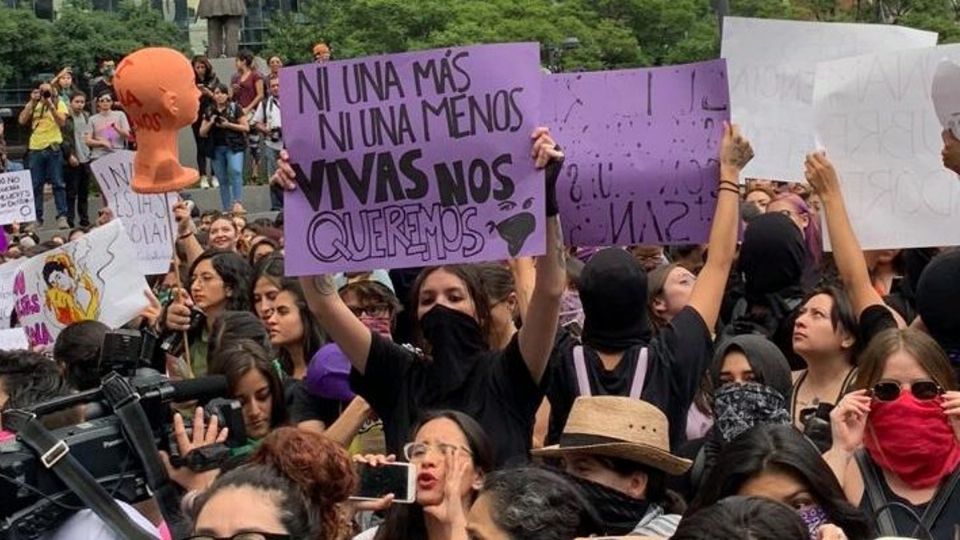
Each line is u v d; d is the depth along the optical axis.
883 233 6.73
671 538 3.59
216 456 3.96
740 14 36.19
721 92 6.20
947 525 4.57
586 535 3.99
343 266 5.46
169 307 7.36
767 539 3.40
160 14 37.69
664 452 4.62
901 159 6.69
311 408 6.50
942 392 4.65
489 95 5.30
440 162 5.33
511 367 5.27
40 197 20.44
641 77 6.27
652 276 6.80
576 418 4.68
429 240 5.40
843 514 4.12
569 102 6.35
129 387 3.75
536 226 5.23
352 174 5.47
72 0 35.88
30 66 32.44
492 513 3.87
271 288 7.36
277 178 5.55
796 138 7.45
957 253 5.57
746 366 5.51
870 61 6.73
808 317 6.01
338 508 3.93
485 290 5.81
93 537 3.67
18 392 4.75
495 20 33.72
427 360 5.50
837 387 6.02
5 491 3.55
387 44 33.56
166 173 7.25
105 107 20.23
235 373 5.75
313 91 5.48
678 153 6.24
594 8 37.03
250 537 3.41
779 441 4.16
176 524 3.78
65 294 8.12
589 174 6.30
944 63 6.35
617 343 5.50
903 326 5.91
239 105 21.42
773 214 7.03
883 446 4.67
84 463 3.65
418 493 4.57
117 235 7.96
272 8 39.34
